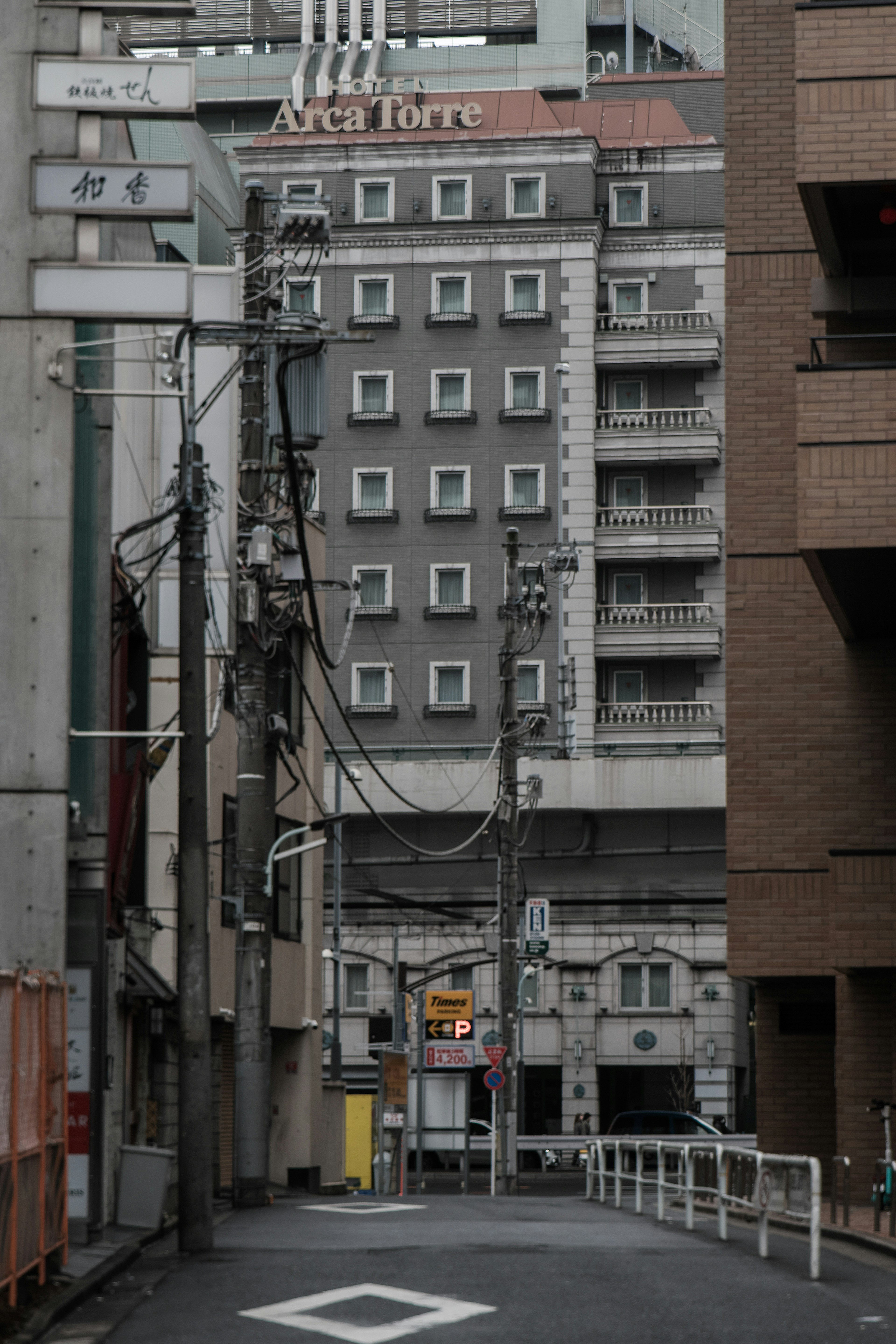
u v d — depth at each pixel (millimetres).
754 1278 15406
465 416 70062
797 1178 16609
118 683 21547
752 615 27969
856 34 23672
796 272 28375
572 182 71625
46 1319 12469
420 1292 13797
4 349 18625
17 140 18766
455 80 85000
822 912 27172
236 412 26578
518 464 69750
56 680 18328
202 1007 18562
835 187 23922
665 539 68000
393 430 70625
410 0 87562
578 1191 44250
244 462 27578
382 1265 15500
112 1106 21625
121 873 21047
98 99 18781
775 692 27750
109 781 20312
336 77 87688
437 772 60750
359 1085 50781
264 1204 26422
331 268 71938
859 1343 11875
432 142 72250
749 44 29047
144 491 25359
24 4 18906
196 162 75438
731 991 64000
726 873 32219
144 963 25531
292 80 86500
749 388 28312
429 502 70062
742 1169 19922
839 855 25094
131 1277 15680
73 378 18641
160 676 26641
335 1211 24781
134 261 23922
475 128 73562
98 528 20672
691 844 58625
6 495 18516
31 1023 13539
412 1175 57406
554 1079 64875
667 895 61250
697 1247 18281
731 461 28234
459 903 60844
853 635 27453
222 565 26422
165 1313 13117
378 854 61688
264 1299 13633
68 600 18422
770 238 28516
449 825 61594
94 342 19219
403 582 69688
